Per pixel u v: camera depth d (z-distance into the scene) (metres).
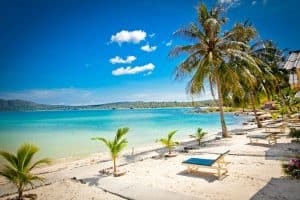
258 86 25.72
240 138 17.17
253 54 24.52
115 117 70.06
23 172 6.91
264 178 7.86
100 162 12.45
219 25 16.92
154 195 6.93
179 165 10.33
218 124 36.38
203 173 8.83
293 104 33.88
